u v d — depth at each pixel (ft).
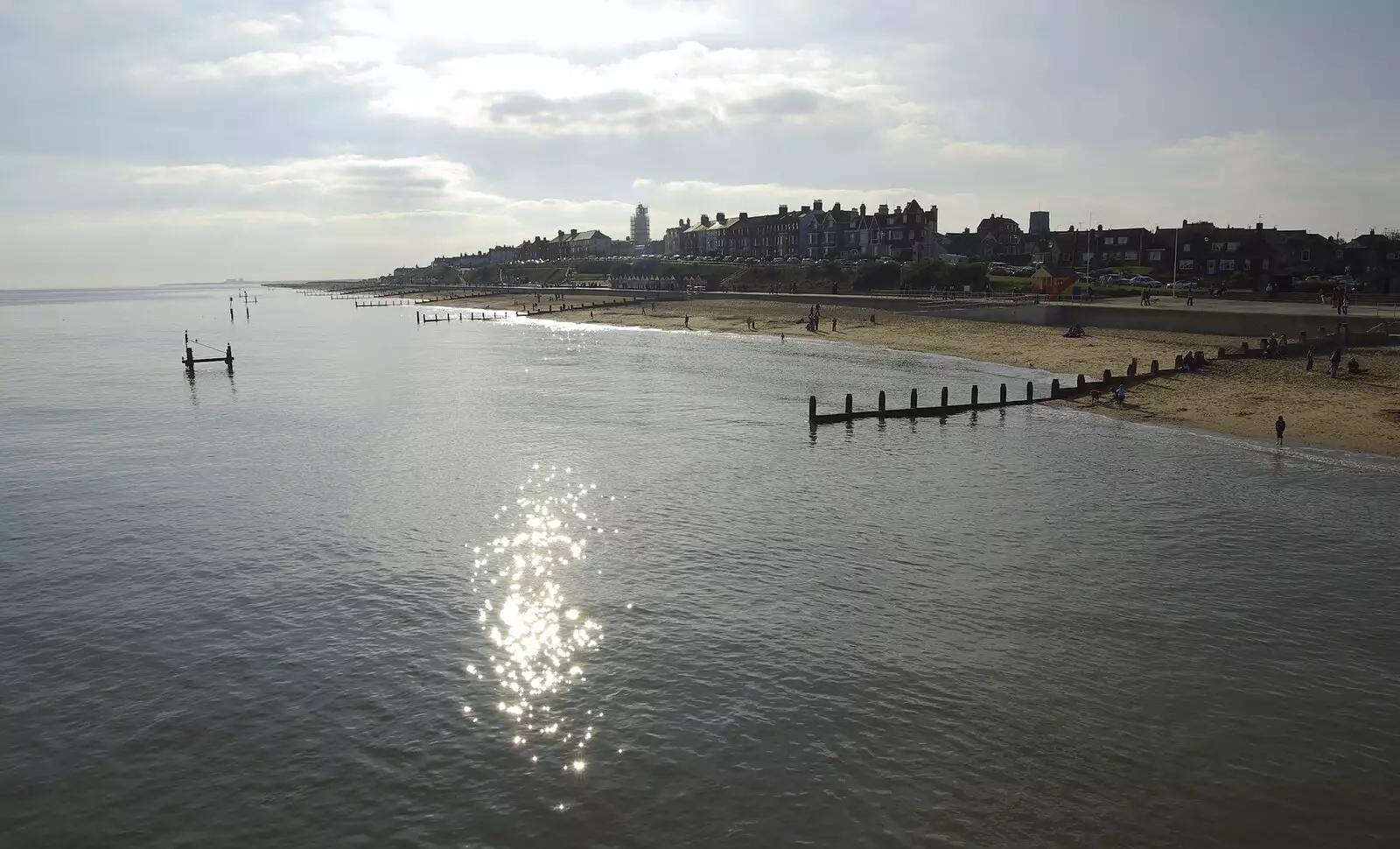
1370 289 394.32
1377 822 48.37
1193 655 66.49
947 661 65.98
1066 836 47.60
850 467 123.24
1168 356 214.28
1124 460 124.16
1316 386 166.40
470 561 87.51
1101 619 72.59
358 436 149.28
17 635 72.49
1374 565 83.41
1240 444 131.75
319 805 51.01
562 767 54.03
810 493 109.81
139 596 80.02
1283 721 57.67
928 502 105.40
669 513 102.27
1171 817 48.85
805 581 81.15
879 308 355.36
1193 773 52.60
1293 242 443.32
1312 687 61.72
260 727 58.75
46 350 337.31
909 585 80.02
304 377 235.81
